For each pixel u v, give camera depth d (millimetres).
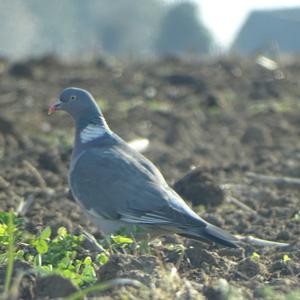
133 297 18234
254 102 47094
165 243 24234
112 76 53156
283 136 40469
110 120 42406
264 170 33750
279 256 22672
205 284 19531
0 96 46656
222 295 18656
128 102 45812
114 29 101312
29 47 91562
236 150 37656
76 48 94312
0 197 28234
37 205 27609
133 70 55406
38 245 21203
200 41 103125
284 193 30734
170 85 50781
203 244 23906
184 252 21875
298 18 116438
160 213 22750
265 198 29641
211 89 49281
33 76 52094
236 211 27766
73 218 26781
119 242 21891
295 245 23750
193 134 40281
